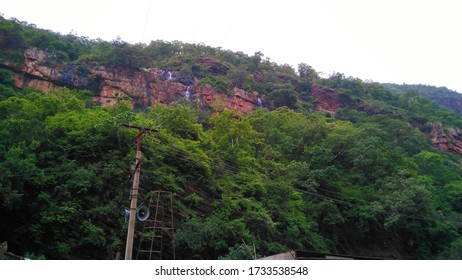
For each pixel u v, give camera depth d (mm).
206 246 28625
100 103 71250
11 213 24891
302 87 107062
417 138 71062
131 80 77312
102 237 25141
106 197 28031
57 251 24516
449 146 92375
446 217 46469
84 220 26031
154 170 31469
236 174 38406
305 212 40469
